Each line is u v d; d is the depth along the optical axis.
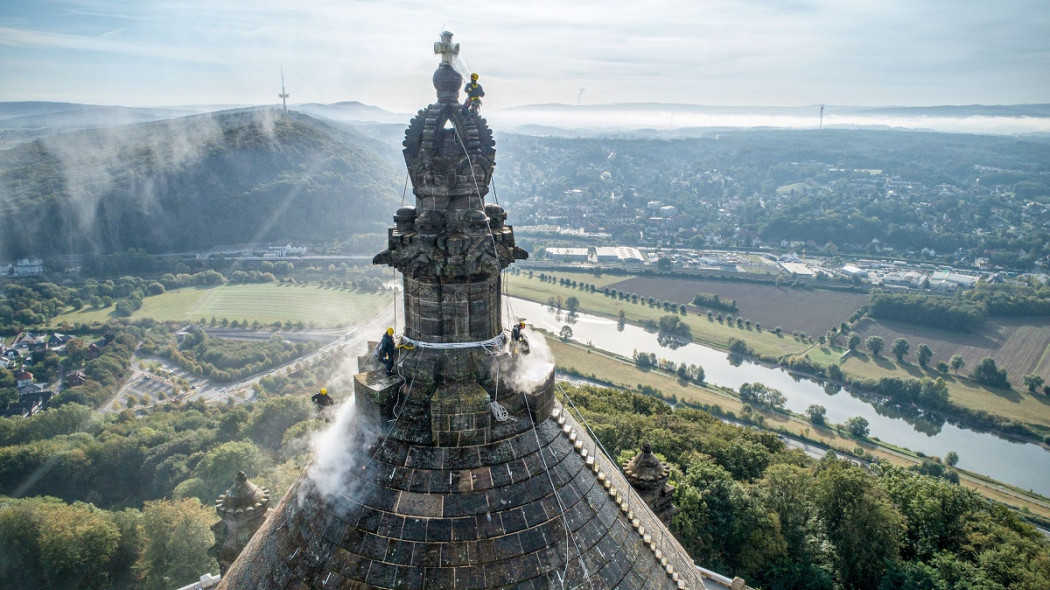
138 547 98.94
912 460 168.12
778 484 92.25
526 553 15.95
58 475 135.38
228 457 117.94
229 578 18.28
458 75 17.64
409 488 16.36
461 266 17.27
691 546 82.12
